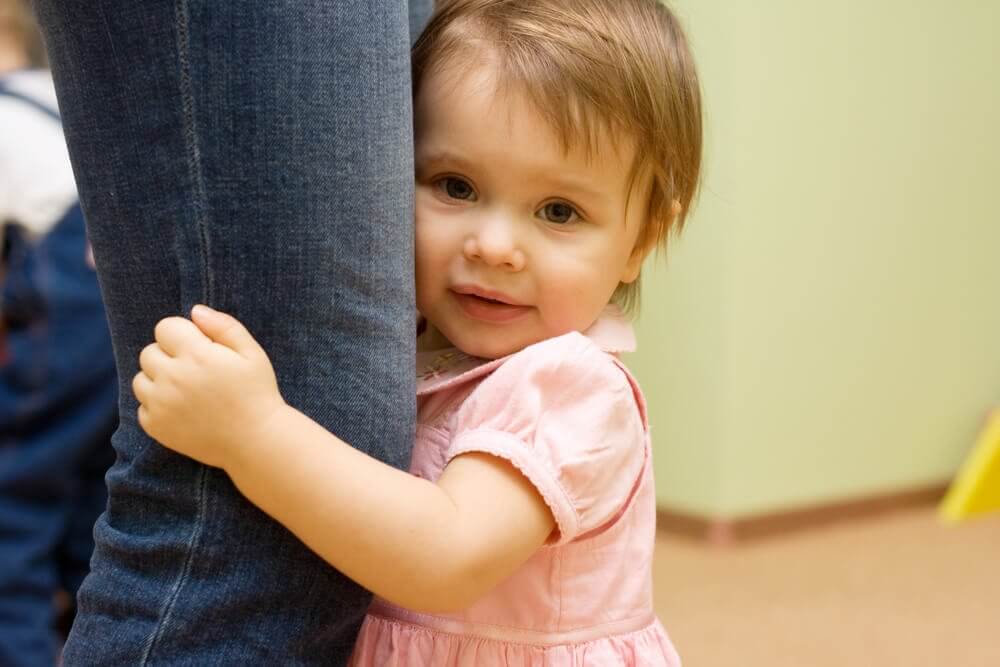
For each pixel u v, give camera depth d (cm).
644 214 84
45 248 149
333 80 64
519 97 75
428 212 77
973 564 255
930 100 294
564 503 70
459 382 78
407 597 65
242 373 62
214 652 64
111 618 65
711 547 271
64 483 152
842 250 286
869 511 299
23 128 150
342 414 66
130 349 67
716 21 264
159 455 65
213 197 63
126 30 62
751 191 269
